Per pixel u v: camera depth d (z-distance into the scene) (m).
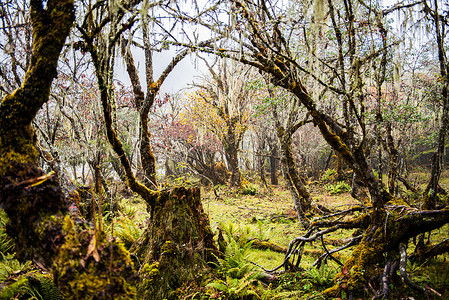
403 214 3.98
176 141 20.56
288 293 3.93
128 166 4.35
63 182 3.17
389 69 6.40
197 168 23.52
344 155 4.23
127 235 5.75
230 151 18.94
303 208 10.30
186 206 4.71
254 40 4.17
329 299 3.75
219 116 18.06
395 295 3.52
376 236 3.95
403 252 3.76
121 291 1.14
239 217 10.98
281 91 7.21
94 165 4.70
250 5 3.86
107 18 2.11
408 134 10.51
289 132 7.87
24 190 1.24
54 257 1.17
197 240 4.67
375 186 4.10
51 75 1.40
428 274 4.03
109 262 1.17
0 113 1.36
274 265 5.80
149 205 5.02
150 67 5.86
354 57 4.14
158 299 4.01
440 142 4.14
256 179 23.81
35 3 1.42
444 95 4.06
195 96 17.81
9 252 4.12
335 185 17.64
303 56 5.05
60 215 1.28
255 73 7.46
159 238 4.48
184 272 4.32
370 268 3.81
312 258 6.11
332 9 3.74
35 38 1.41
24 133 1.39
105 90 2.84
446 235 5.93
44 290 3.39
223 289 4.04
